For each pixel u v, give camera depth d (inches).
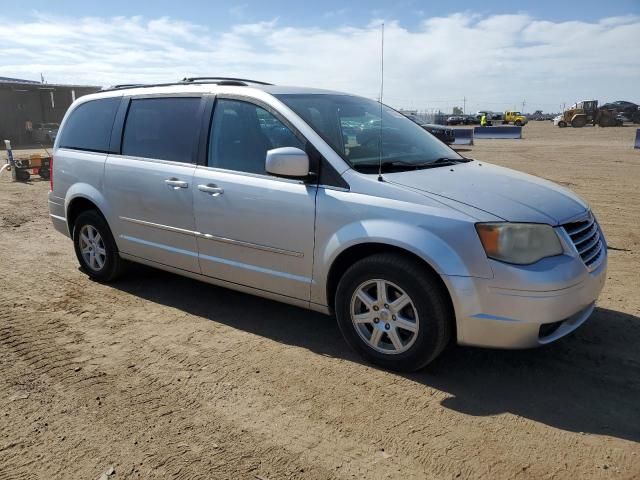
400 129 179.5
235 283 167.9
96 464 106.6
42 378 139.9
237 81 178.5
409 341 135.9
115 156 197.6
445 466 104.8
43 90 1362.0
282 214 150.4
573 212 137.9
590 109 1800.0
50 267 238.4
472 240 124.0
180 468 105.2
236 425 118.9
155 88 192.4
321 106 166.4
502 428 116.5
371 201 136.3
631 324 167.8
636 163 622.2
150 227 186.4
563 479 100.7
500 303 123.2
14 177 534.9
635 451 108.3
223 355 151.9
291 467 105.3
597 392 130.2
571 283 125.3
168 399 129.5
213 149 169.3
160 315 181.5
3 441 114.1
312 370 142.6
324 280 146.0
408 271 130.8
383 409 124.3
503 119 2351.1
